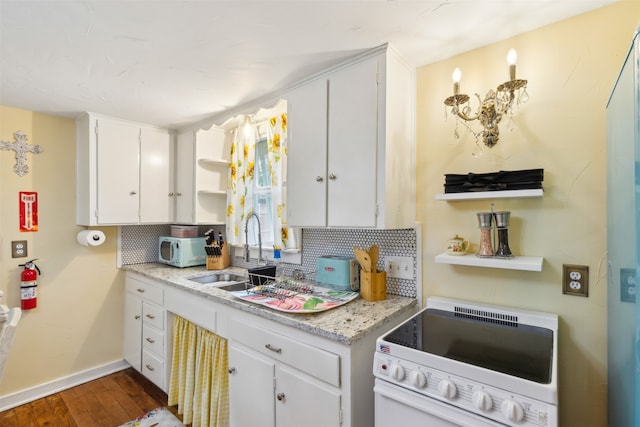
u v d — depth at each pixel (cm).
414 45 143
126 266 273
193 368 200
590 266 120
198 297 191
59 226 241
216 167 268
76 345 249
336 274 179
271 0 111
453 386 95
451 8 117
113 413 212
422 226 162
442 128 156
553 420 80
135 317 257
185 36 134
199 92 192
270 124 234
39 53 146
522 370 91
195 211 255
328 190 162
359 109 150
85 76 171
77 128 247
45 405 221
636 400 71
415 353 104
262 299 161
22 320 225
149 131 261
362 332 121
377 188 143
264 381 149
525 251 133
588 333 120
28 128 227
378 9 117
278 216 219
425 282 161
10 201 220
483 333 120
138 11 117
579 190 122
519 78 135
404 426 105
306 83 173
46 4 112
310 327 127
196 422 189
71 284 247
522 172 126
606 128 115
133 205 251
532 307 132
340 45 142
